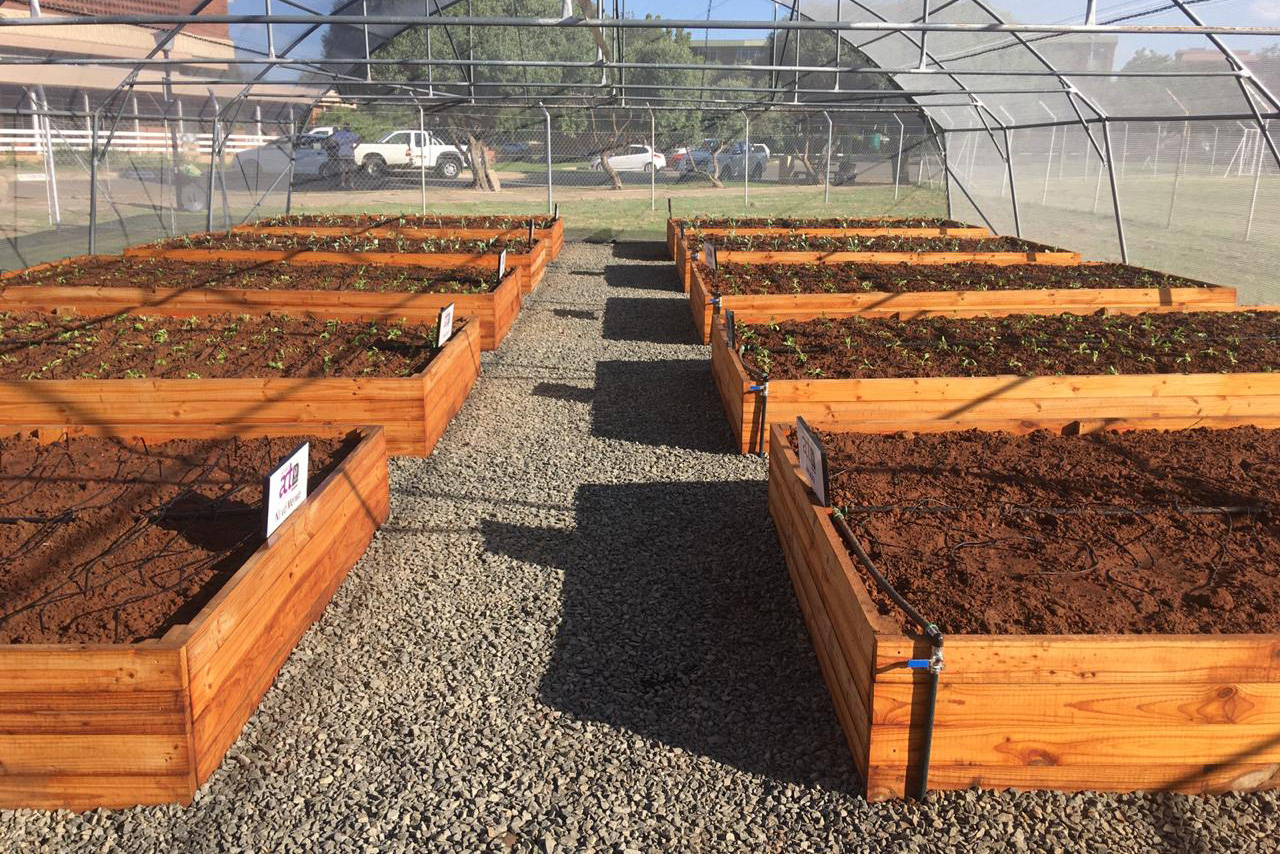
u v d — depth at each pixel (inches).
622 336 393.1
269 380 235.0
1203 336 308.2
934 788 120.4
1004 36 490.6
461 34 746.2
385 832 114.9
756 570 185.2
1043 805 117.9
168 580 144.2
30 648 113.0
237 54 607.2
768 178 922.1
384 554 191.2
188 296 358.0
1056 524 161.6
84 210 727.1
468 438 262.5
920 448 200.2
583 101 721.0
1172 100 550.6
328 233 576.4
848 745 130.8
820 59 804.0
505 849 112.2
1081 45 512.4
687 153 927.7
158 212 664.4
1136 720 116.6
